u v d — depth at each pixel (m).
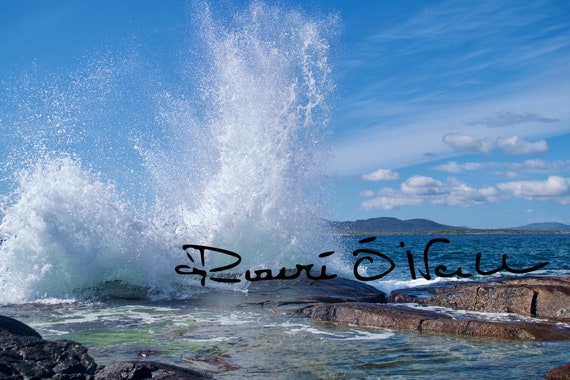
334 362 6.38
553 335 7.77
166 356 6.51
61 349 5.44
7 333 5.63
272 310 9.84
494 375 5.89
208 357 6.50
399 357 6.64
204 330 8.14
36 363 5.10
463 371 6.05
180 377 5.13
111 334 7.78
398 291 12.33
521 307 9.53
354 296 11.48
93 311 9.73
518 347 7.23
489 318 9.07
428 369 6.12
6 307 10.08
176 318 9.11
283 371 5.99
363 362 6.39
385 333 8.07
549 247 46.53
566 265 24.14
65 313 9.51
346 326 8.59
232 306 10.24
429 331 8.21
